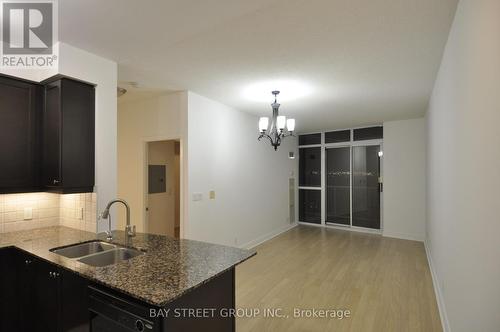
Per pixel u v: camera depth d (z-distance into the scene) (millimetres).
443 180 2775
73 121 2391
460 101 1884
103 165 2580
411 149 5551
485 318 1400
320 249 4938
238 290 3234
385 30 2133
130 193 4336
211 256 1876
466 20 1636
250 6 1821
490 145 1282
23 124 2379
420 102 4234
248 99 4113
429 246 4398
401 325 2510
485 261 1388
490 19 1246
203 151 3959
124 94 3881
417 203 5504
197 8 1851
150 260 1792
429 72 2992
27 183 2402
